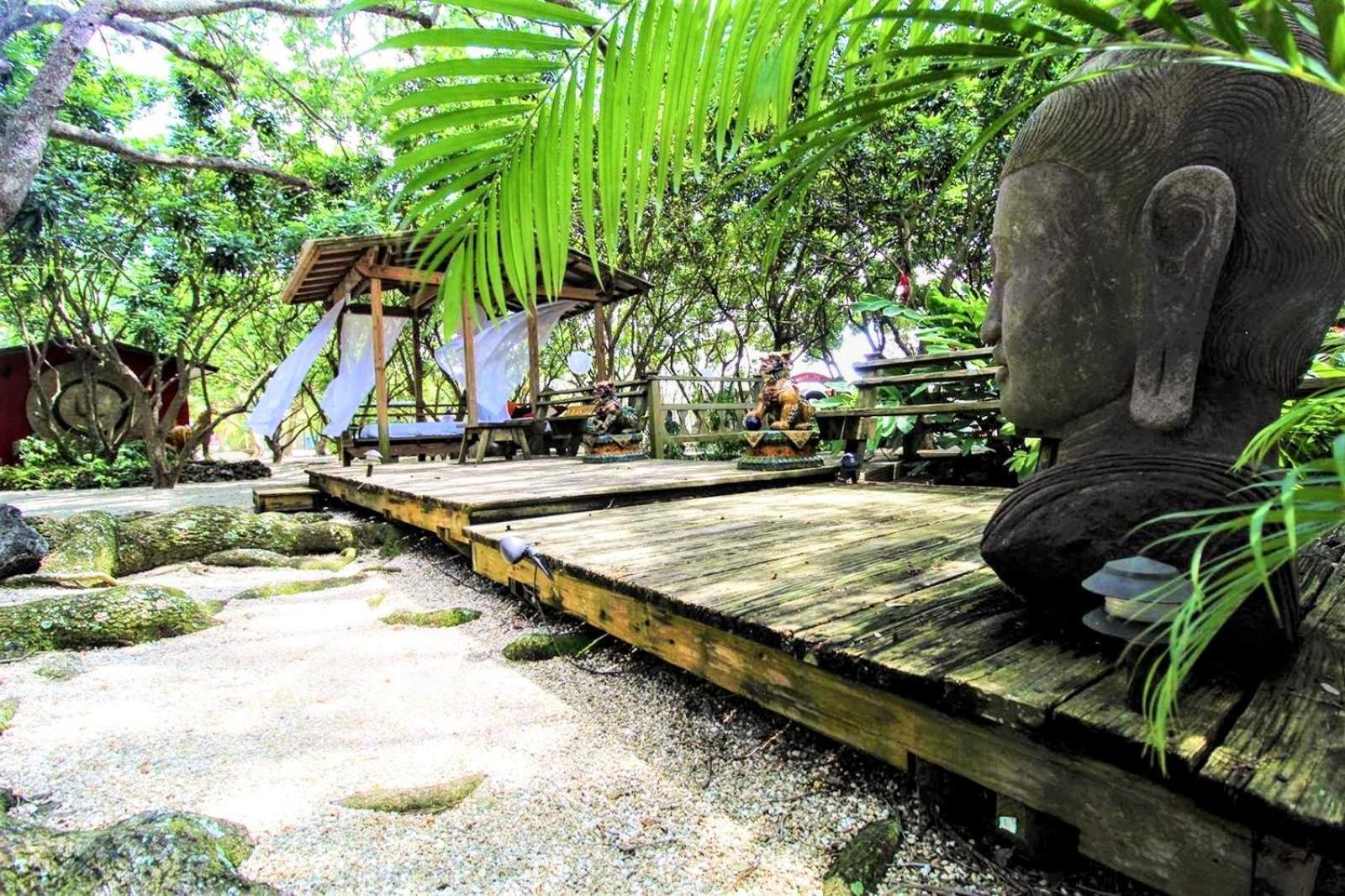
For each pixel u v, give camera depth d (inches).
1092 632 49.5
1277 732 36.5
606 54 35.4
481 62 36.1
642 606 72.2
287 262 323.6
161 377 335.9
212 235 289.0
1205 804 33.9
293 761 62.2
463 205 42.8
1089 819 39.2
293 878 46.1
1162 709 27.5
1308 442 71.4
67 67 200.8
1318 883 36.2
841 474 167.2
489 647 93.0
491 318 45.9
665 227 351.6
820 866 47.1
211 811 54.0
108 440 346.9
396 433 301.7
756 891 44.7
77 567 126.9
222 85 326.3
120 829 46.6
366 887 45.4
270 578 134.5
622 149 36.6
